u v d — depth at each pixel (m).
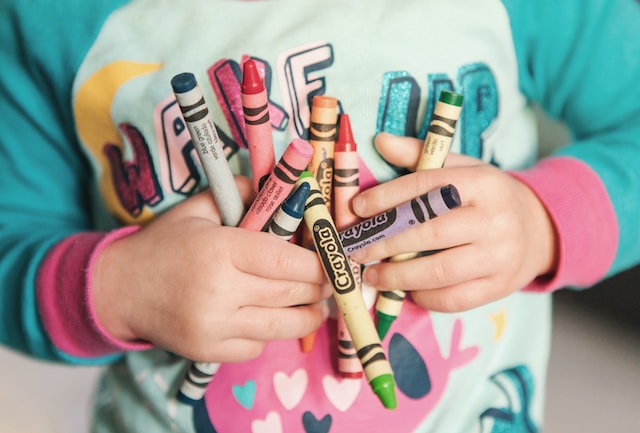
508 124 0.39
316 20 0.36
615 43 0.39
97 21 0.37
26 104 0.41
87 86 0.38
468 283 0.33
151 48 0.37
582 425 0.61
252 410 0.36
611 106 0.40
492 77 0.37
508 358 0.39
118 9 0.38
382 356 0.29
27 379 0.68
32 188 0.43
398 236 0.32
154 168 0.37
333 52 0.35
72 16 0.38
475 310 0.38
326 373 0.36
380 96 0.35
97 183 0.41
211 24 0.36
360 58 0.35
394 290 0.33
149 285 0.33
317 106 0.32
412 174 0.33
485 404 0.38
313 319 0.34
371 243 0.32
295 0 0.36
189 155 0.36
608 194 0.37
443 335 0.37
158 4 0.37
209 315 0.32
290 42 0.35
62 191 0.43
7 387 0.67
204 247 0.32
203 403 0.37
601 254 0.37
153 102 0.36
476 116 0.37
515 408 0.38
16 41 0.39
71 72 0.38
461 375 0.37
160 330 0.33
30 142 0.42
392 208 0.32
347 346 0.34
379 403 0.36
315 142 0.33
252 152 0.32
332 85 0.35
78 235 0.38
